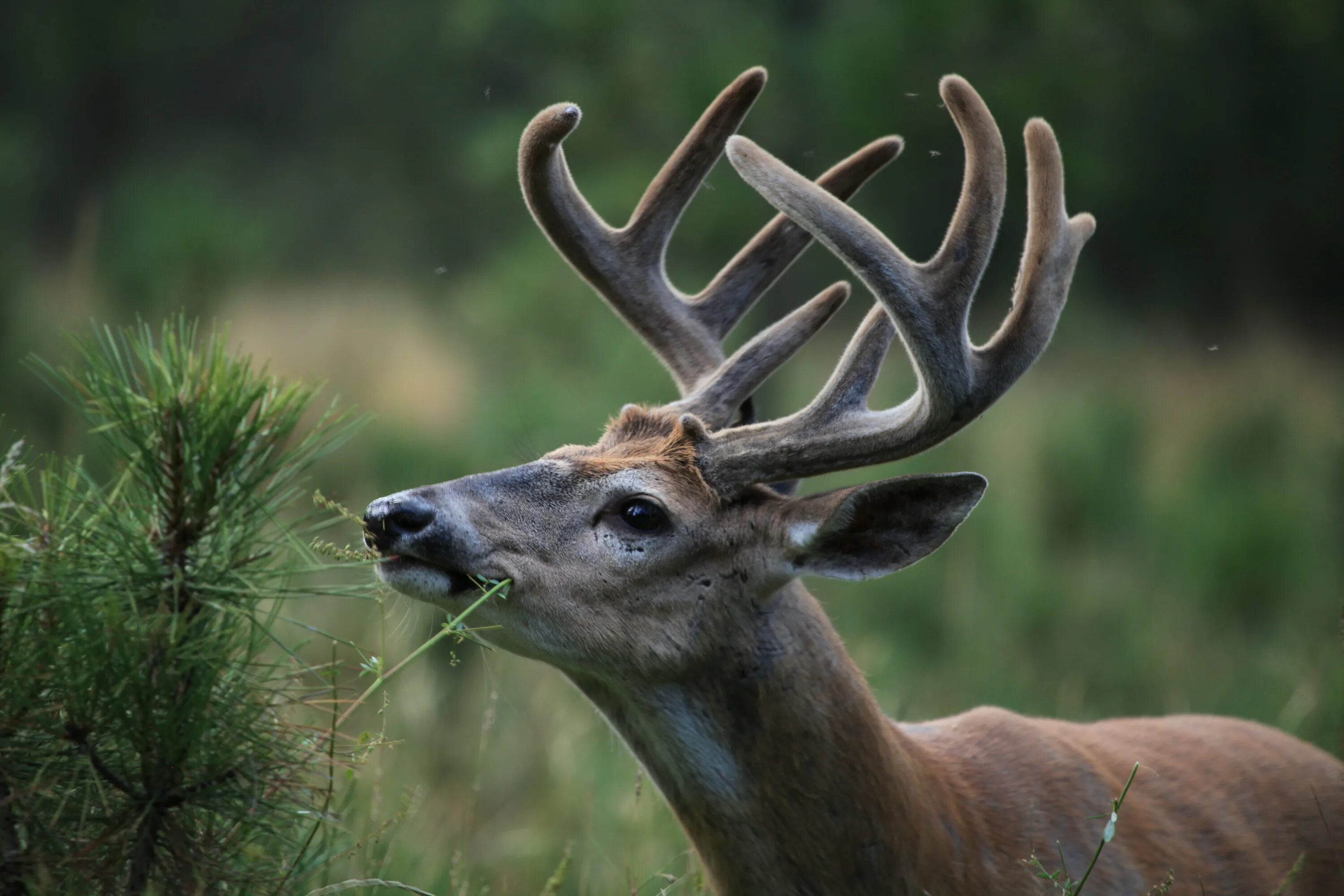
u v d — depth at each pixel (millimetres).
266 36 77125
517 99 58531
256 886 9125
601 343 35875
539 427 26953
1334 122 52094
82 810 8797
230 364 9141
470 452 25844
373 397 32906
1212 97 49906
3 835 8602
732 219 30531
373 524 10273
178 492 8859
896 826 10469
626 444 11102
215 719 8750
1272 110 51656
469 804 13828
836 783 10438
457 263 63188
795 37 31422
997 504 27859
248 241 39594
